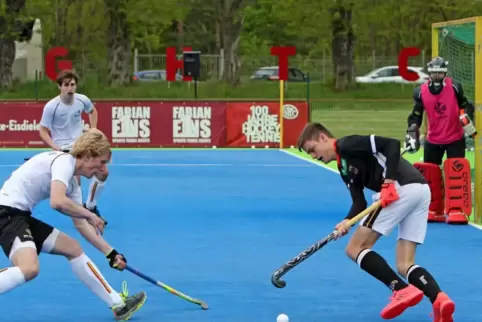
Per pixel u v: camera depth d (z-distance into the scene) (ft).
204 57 337.72
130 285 60.80
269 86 329.93
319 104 283.38
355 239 51.67
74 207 47.62
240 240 78.69
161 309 54.13
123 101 180.55
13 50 313.94
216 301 56.29
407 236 51.67
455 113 88.33
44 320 51.78
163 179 127.75
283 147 181.98
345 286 60.70
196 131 181.78
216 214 94.38
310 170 140.05
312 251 50.96
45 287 59.93
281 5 390.42
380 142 50.03
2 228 48.37
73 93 84.38
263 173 135.74
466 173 88.43
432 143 89.61
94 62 349.61
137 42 505.66
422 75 348.79
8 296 57.47
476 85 89.04
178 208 98.78
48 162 48.73
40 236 49.39
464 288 60.34
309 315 53.01
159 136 181.68
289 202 103.86
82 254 50.47
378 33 450.30
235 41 342.64
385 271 50.16
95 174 48.98
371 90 343.87
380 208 50.80
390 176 50.01
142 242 77.71
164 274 64.59
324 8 353.72
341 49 348.38
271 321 51.47
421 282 49.73
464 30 101.24
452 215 88.07
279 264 68.13
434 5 381.19
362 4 350.23
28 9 366.02
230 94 321.52
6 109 179.11
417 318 52.42
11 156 162.91
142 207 99.55
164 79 348.79
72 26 409.28
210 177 130.31
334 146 50.70
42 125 84.38
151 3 339.36
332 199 106.63
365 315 53.11
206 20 547.08
